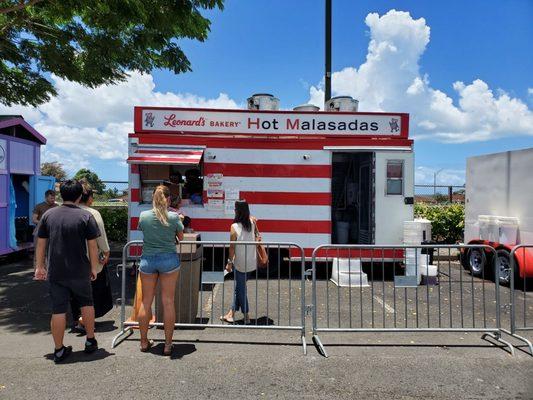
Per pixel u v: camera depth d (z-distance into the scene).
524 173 8.03
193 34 8.39
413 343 4.92
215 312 6.20
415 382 3.90
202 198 8.44
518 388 3.79
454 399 3.60
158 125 8.43
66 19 7.87
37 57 8.89
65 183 4.43
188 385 3.80
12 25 8.17
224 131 8.49
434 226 12.33
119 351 4.57
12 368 4.12
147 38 8.39
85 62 8.84
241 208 5.46
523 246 5.06
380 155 8.45
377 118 8.58
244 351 4.61
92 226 4.41
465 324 5.75
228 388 3.76
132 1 6.86
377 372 4.11
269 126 8.52
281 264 9.06
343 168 10.66
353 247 5.07
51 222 4.30
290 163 8.42
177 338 5.01
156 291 5.34
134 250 8.26
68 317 5.95
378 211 8.45
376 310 6.39
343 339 5.05
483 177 9.27
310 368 4.18
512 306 5.01
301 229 8.43
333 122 8.55
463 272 9.77
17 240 10.78
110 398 3.56
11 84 9.59
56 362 4.26
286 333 5.26
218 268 8.44
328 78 12.08
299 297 7.12
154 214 4.52
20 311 6.22
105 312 5.54
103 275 5.47
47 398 3.54
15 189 11.09
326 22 12.02
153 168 8.42
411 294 7.43
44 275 4.38
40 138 11.11
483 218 9.02
